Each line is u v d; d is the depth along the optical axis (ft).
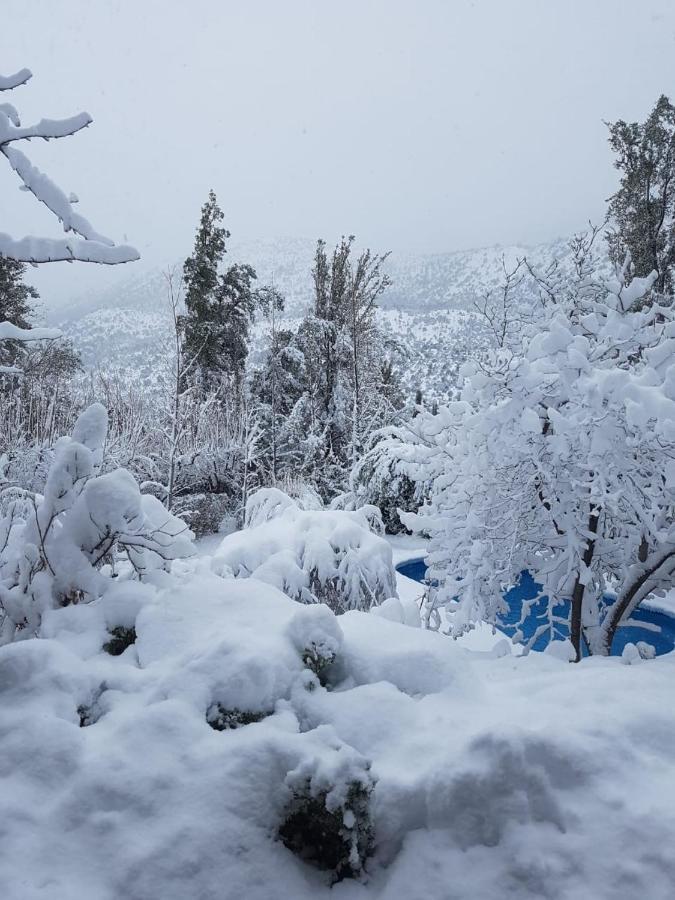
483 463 17.66
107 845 5.57
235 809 6.00
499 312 23.94
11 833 5.57
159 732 6.57
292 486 42.68
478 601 17.53
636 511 15.89
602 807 5.98
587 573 16.62
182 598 9.43
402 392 72.74
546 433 17.25
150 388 44.80
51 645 7.76
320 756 6.25
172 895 5.33
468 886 5.63
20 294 63.16
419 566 41.24
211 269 74.95
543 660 11.02
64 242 9.58
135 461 37.04
